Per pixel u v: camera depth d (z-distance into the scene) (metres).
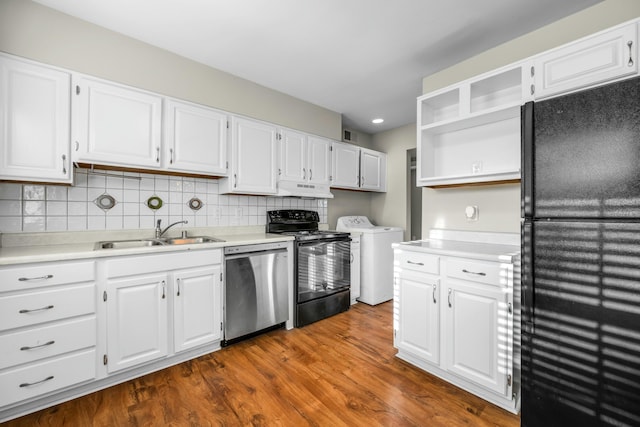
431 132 2.52
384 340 2.50
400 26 2.05
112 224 2.28
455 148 2.45
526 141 1.37
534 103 1.35
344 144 3.79
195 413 1.58
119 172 2.32
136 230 2.38
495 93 2.20
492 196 2.23
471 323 1.75
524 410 1.38
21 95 1.72
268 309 2.58
